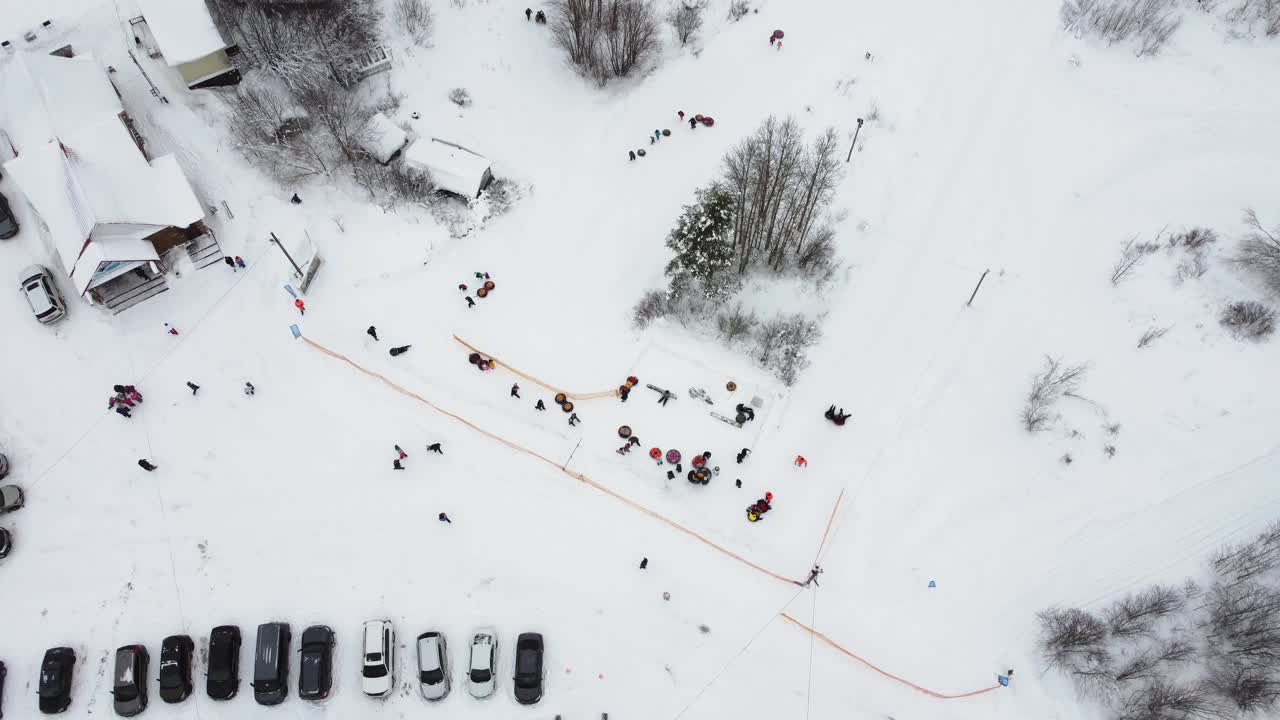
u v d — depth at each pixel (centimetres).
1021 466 3931
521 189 4778
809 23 5228
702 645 3631
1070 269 4359
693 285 4359
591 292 4466
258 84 4741
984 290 4347
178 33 4462
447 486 3909
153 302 4238
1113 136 4709
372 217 4572
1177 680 3444
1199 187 4491
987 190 4612
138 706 3466
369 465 3950
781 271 4475
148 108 4591
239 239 4397
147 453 3938
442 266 4509
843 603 3703
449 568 3741
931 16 5184
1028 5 5181
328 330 4266
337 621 3647
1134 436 3919
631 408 4131
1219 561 3641
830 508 3894
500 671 3575
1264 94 4725
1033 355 4162
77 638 3609
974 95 4900
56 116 4109
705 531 3844
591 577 3744
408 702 3528
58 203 3991
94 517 3812
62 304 4172
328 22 4772
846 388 4159
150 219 4081
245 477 3909
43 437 3950
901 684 3559
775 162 4306
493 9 5278
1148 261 4306
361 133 4641
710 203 4103
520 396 4159
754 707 3538
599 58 5181
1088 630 3519
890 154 4738
